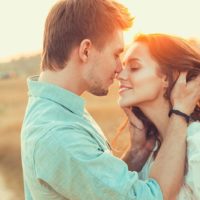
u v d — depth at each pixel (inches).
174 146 117.7
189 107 121.6
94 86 124.1
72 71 121.8
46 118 115.6
